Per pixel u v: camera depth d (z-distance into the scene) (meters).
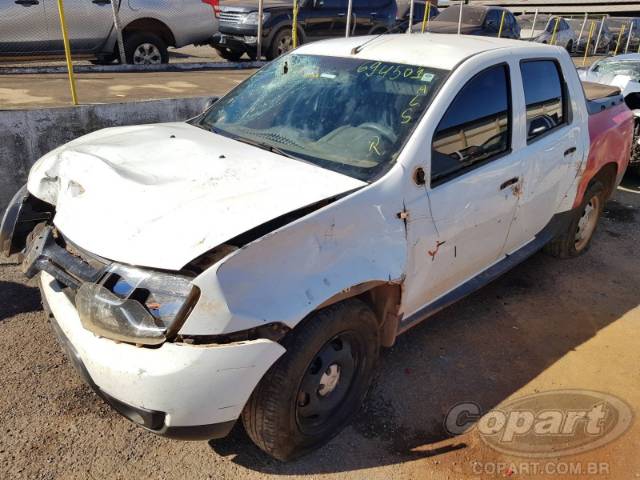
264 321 2.20
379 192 2.67
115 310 2.17
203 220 2.28
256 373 2.22
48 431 2.75
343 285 2.44
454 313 4.05
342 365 2.70
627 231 5.93
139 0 8.94
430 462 2.72
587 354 3.65
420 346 3.63
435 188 2.96
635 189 7.44
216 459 2.66
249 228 2.22
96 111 5.53
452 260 3.22
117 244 2.28
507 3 27.19
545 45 4.09
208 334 2.13
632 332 3.95
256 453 2.71
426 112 2.98
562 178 4.14
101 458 2.62
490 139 3.37
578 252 5.11
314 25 12.04
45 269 2.57
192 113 6.31
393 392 3.18
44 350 3.36
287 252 2.30
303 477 2.59
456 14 15.32
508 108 3.51
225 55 12.59
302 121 3.29
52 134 5.27
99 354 2.21
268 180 2.64
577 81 4.33
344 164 2.88
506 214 3.56
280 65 3.83
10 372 3.14
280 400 2.36
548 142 3.87
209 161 2.82
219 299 2.12
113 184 2.57
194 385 2.13
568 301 4.34
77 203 2.58
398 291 2.84
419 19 15.38
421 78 3.19
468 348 3.64
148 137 3.25
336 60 3.58
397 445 2.81
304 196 2.50
